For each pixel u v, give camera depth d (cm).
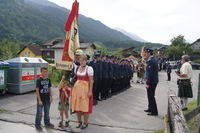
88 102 663
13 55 2592
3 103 932
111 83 1216
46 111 689
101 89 1092
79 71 669
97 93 1066
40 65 1196
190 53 7950
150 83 814
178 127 361
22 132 644
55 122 729
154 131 665
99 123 728
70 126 697
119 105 983
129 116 812
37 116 677
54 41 7794
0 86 1037
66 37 782
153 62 807
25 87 1112
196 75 3119
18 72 1082
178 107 467
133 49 6700
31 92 1155
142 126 707
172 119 464
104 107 940
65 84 695
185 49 7825
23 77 1100
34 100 991
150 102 829
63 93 689
